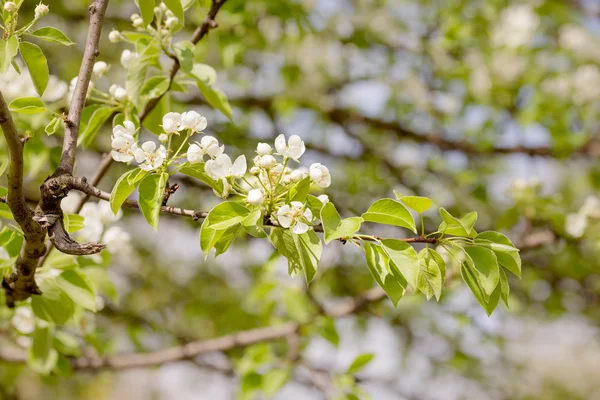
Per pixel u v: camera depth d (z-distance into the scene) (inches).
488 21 223.8
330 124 238.8
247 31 165.6
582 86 206.7
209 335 259.9
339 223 64.4
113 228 112.3
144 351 192.4
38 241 74.2
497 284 69.5
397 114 230.2
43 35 76.4
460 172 205.0
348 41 222.8
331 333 164.6
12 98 107.1
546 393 355.6
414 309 211.0
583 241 168.1
